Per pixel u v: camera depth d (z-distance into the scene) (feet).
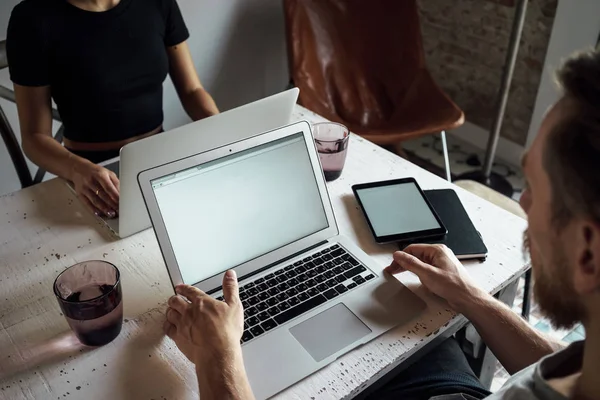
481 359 3.85
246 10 7.78
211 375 2.39
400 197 3.76
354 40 7.42
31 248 3.37
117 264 3.26
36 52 4.53
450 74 9.11
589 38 7.00
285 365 2.60
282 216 3.22
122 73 4.91
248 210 3.11
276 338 2.73
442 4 8.70
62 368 2.63
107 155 5.10
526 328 2.88
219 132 3.48
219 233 3.02
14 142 4.96
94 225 3.59
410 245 3.25
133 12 4.88
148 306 2.98
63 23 4.58
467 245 3.36
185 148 3.34
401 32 7.41
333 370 2.62
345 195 3.86
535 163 1.82
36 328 2.85
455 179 8.33
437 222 3.50
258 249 3.12
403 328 2.85
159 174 2.85
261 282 3.03
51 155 4.18
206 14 7.40
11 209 3.71
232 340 2.52
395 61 7.44
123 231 3.43
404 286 3.05
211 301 2.65
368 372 2.61
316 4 7.23
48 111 4.79
